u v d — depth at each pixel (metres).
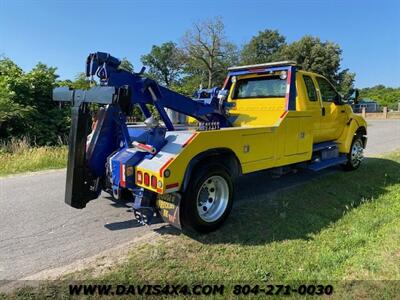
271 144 5.31
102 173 4.87
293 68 6.25
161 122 5.10
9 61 14.69
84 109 4.36
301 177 7.50
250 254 3.95
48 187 6.91
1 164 8.84
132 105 4.78
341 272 3.50
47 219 5.08
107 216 5.21
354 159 8.14
